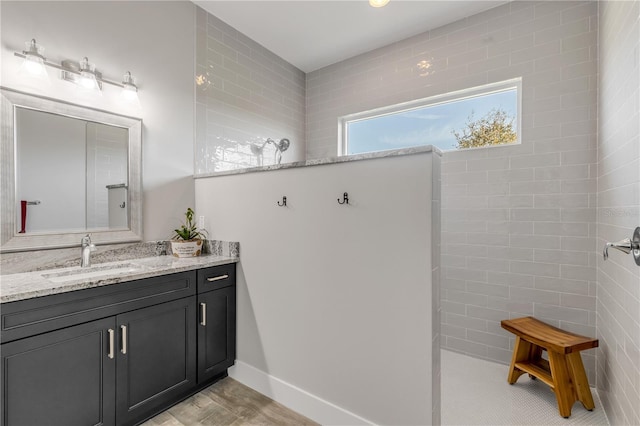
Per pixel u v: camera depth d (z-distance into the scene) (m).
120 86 2.08
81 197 1.90
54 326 1.37
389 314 1.50
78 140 1.89
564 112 2.21
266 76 3.17
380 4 2.33
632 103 1.43
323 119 3.51
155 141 2.28
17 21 1.66
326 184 1.72
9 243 1.63
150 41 2.26
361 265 1.59
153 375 1.73
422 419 1.41
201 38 2.59
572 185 2.18
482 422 1.76
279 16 2.66
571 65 2.18
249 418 1.78
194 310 1.94
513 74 2.40
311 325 1.79
